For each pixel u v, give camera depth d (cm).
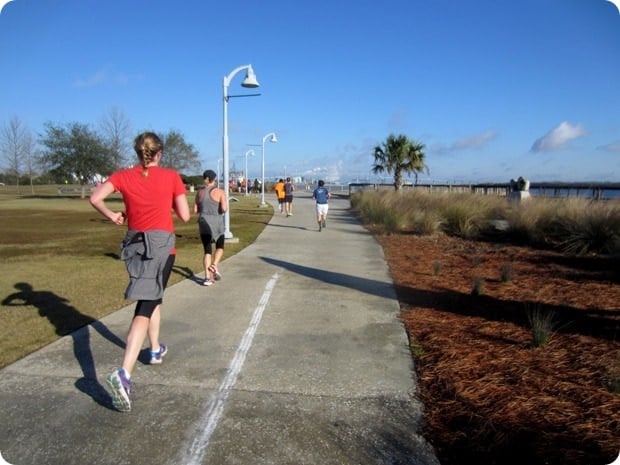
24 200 4081
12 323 505
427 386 362
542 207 1272
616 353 416
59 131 4400
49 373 379
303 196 4941
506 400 335
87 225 1780
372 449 278
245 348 441
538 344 439
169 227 354
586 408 322
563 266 847
